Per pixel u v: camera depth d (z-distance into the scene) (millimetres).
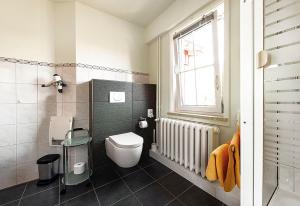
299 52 643
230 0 1361
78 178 1646
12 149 1573
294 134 752
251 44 549
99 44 2039
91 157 1862
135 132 2170
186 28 1854
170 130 1890
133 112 2148
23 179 1626
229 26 1362
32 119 1681
